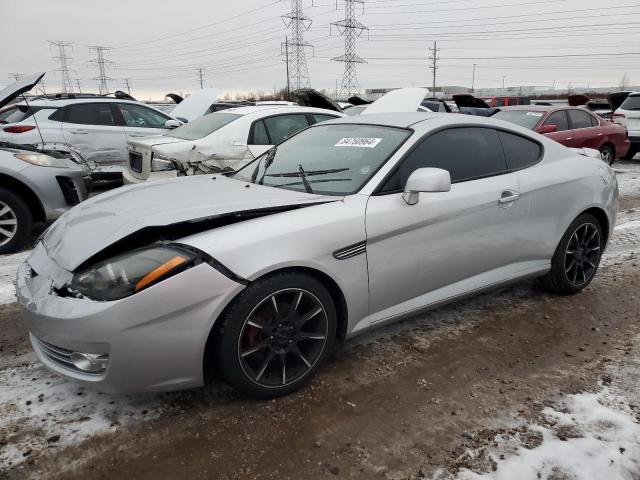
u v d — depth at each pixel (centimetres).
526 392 269
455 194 312
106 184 739
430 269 304
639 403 260
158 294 219
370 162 305
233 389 268
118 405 254
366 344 319
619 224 620
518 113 958
